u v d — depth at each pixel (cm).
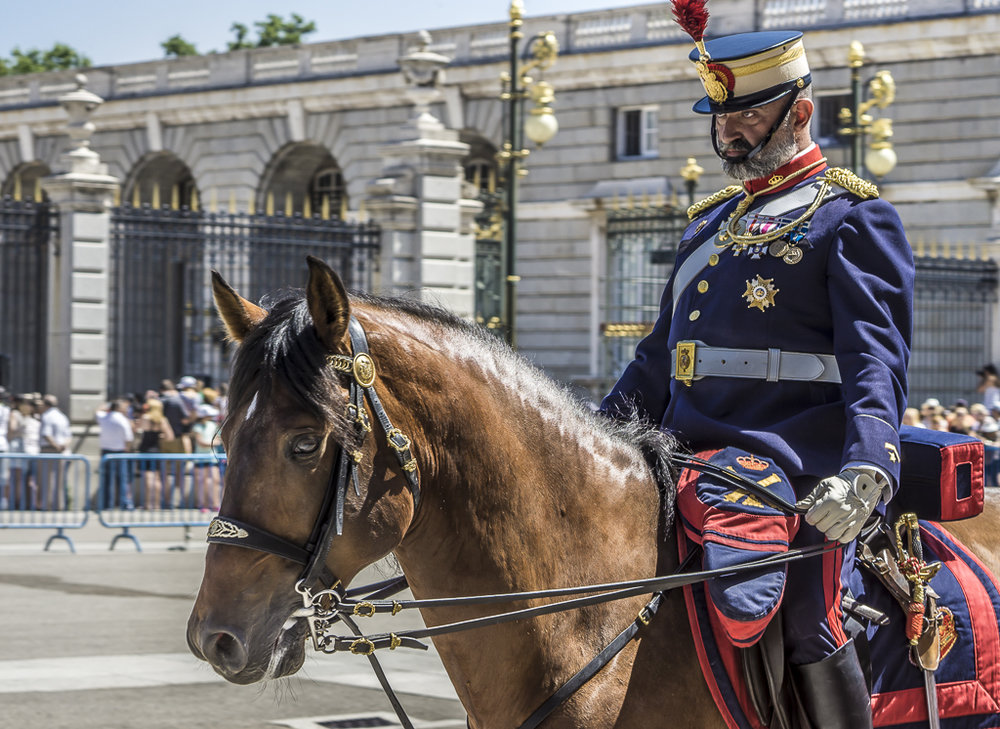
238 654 304
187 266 2680
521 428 359
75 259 1964
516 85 1750
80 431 1980
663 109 3578
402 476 326
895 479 342
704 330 384
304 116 4056
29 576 1313
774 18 3378
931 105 3194
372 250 2036
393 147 2042
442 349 351
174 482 1591
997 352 2809
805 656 356
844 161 3216
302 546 311
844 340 359
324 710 772
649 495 374
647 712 348
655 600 354
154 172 4409
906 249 372
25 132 4397
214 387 2489
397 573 428
